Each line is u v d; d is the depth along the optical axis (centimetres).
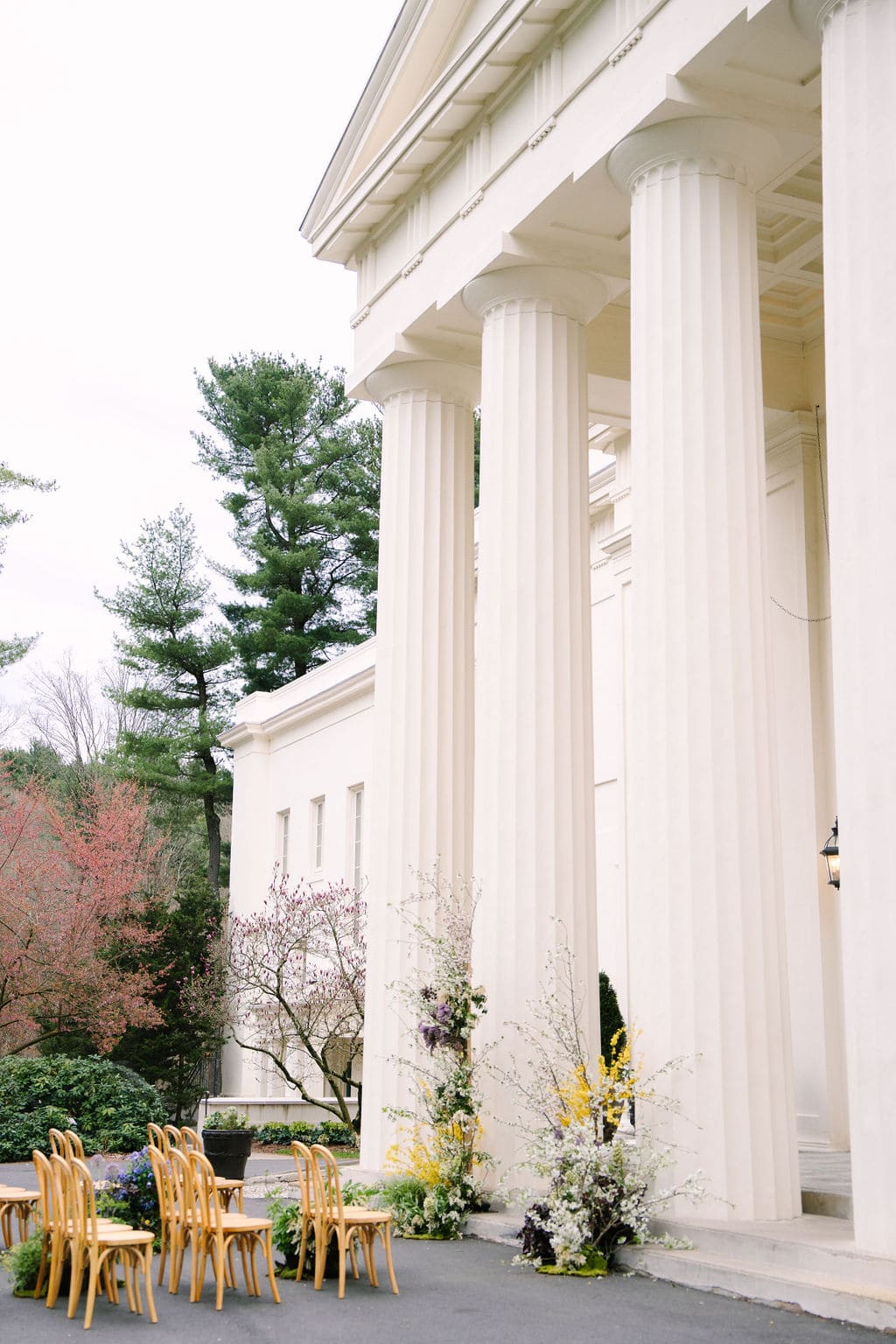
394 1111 1293
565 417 1384
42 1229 962
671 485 1106
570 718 1326
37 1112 2250
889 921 846
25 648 3253
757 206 1416
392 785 1551
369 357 1669
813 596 1577
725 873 1042
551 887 1279
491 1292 916
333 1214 942
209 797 4622
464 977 1293
